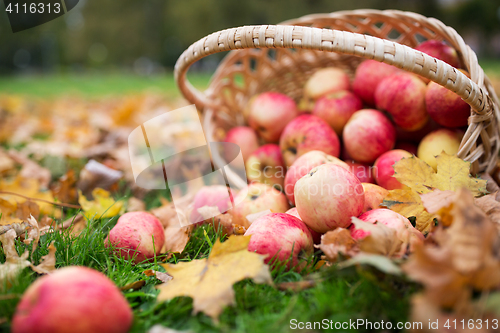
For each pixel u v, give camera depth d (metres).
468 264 0.54
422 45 0.81
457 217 0.56
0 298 0.58
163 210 0.79
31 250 0.67
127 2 10.21
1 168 0.99
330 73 0.93
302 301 0.59
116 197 0.88
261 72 1.00
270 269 0.63
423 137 0.83
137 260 0.69
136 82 5.14
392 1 7.11
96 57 12.49
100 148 1.11
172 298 0.60
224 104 0.98
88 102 2.73
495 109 0.73
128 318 0.55
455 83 0.66
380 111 0.84
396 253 0.60
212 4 7.90
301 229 0.66
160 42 10.34
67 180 0.88
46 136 1.47
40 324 0.50
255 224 0.66
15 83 5.27
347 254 0.60
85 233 0.70
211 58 9.16
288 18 7.18
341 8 6.88
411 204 0.68
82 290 0.53
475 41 8.46
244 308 0.59
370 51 0.65
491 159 0.73
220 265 0.61
